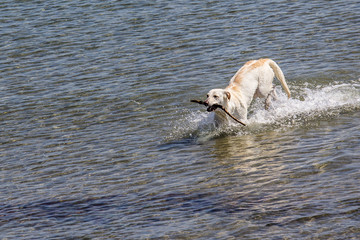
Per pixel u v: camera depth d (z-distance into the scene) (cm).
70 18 2167
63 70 1694
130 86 1543
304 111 1295
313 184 923
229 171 1020
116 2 2334
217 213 862
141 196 955
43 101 1487
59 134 1286
